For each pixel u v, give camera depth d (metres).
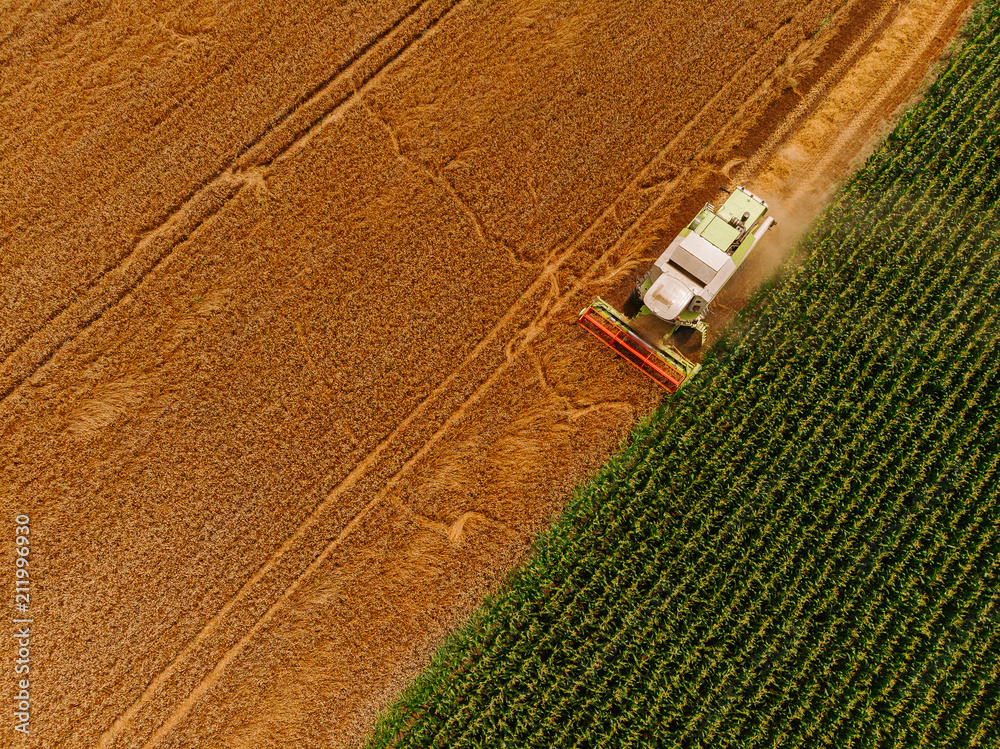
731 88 18.50
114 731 16.23
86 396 17.48
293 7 18.75
